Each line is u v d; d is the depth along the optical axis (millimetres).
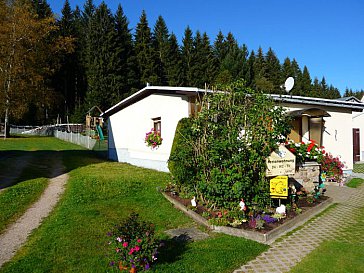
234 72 50531
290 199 7785
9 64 29844
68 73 48656
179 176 8664
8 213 7496
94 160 17562
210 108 7875
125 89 45875
